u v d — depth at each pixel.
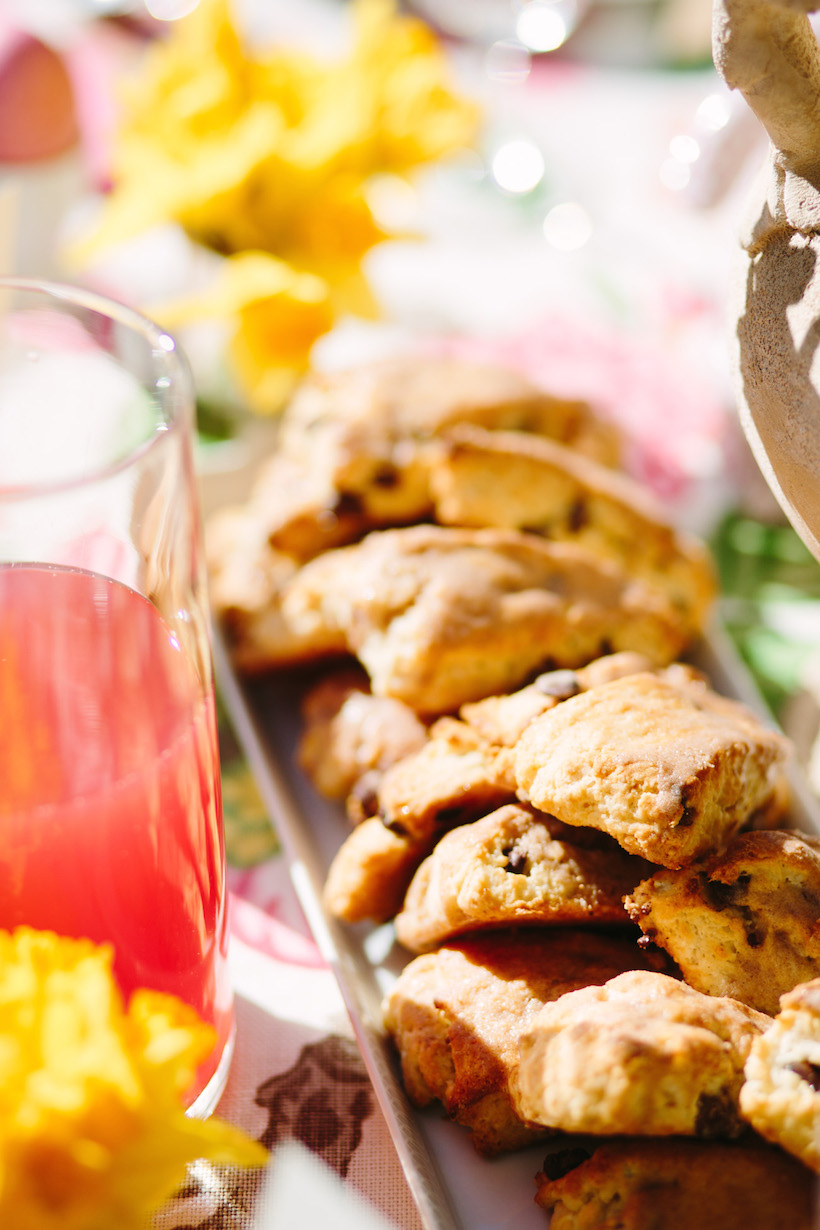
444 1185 0.54
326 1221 0.54
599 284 0.85
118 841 0.52
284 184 0.76
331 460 0.67
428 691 0.62
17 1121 0.47
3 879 0.52
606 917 0.55
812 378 0.50
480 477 0.65
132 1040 0.49
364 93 0.77
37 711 0.52
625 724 0.55
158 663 0.53
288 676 0.68
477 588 0.62
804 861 0.54
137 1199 0.48
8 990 0.49
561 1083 0.50
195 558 0.54
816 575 0.72
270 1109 0.56
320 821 0.64
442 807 0.57
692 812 0.54
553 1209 0.53
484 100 0.93
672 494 0.74
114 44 0.95
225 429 0.77
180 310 0.73
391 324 0.82
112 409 0.56
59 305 0.55
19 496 0.50
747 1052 0.51
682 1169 0.51
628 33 1.03
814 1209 0.50
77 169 0.80
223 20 0.77
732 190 0.82
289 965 0.60
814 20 0.69
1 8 0.90
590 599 0.63
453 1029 0.55
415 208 0.88
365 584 0.63
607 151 0.92
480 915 0.55
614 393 0.77
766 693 0.68
